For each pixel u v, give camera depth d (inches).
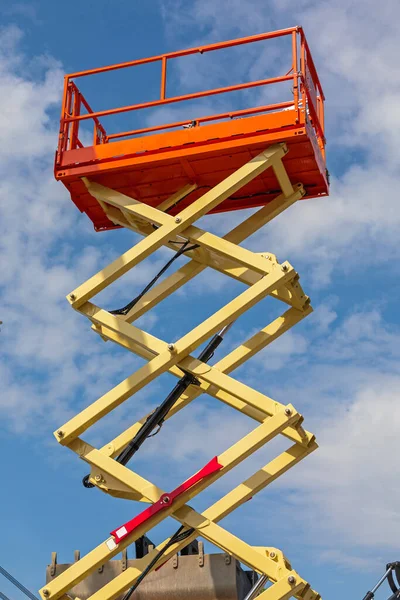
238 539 458.3
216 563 512.1
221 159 512.7
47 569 531.5
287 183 523.8
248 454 458.6
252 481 482.0
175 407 533.0
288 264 478.3
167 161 515.2
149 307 534.3
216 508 474.6
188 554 537.3
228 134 504.1
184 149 510.9
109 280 496.1
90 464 476.1
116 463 472.7
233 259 490.3
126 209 518.0
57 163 531.8
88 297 496.7
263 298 480.1
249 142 498.9
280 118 499.2
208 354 508.7
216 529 460.8
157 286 536.7
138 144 519.8
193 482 458.6
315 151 513.0
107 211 553.3
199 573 511.5
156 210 510.3
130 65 545.3
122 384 477.4
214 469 456.1
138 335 485.7
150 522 459.8
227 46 528.7
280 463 488.4
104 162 524.7
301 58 516.1
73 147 542.6
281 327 522.9
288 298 519.8
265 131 498.6
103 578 526.3
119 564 528.1
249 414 514.3
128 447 492.4
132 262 495.2
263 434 457.7
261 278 515.5
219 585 506.3
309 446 490.0
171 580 512.7
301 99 511.2
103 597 477.4
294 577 445.7
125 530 460.8
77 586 526.3
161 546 486.9
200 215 496.1
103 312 496.7
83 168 527.5
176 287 535.5
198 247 522.0
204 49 532.7
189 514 462.9
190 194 546.3
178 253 519.2
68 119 543.2
